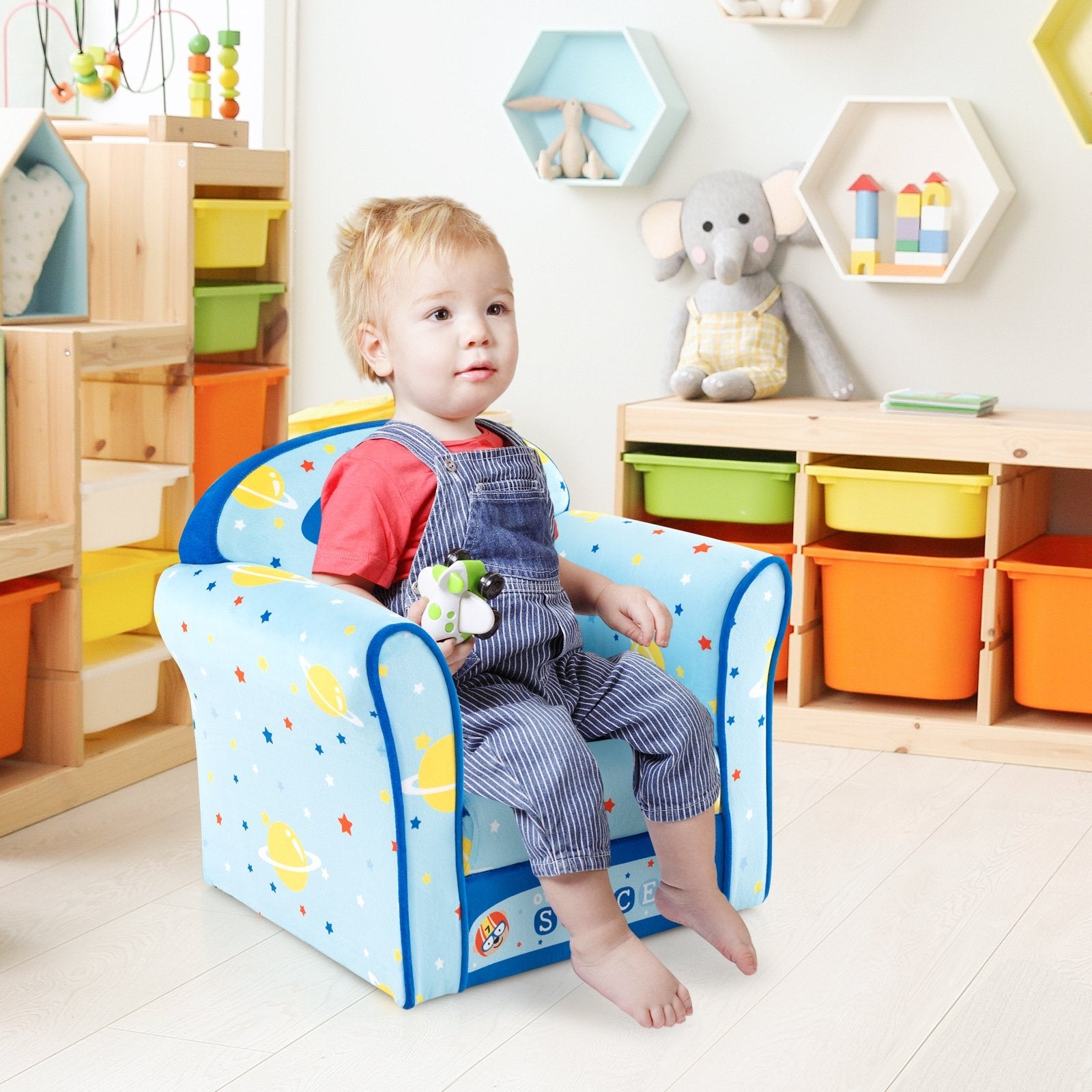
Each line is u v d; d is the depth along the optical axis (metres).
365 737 1.32
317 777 1.43
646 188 2.68
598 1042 1.34
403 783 1.32
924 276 2.42
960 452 2.18
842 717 2.27
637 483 2.46
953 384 2.52
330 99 2.91
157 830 1.87
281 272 2.32
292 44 2.91
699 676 1.55
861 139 2.50
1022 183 2.43
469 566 1.35
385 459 1.45
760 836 1.61
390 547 1.44
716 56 2.60
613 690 1.46
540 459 1.79
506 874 1.42
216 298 2.19
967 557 2.31
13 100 2.88
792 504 2.35
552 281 2.79
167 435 2.14
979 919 1.61
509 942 1.44
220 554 1.55
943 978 1.47
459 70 2.80
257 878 1.58
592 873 1.36
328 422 2.58
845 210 2.53
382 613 1.31
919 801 2.01
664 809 1.43
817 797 2.02
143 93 2.99
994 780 2.11
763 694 1.59
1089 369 2.43
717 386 2.41
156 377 2.13
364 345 1.52
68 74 2.98
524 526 1.48
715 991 1.44
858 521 2.28
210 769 1.62
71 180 2.01
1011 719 2.25
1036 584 2.18
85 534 1.98
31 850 1.79
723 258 2.49
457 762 1.35
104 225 2.12
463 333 1.45
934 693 2.28
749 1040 1.34
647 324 2.73
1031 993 1.44
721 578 1.54
